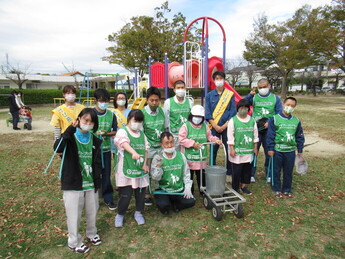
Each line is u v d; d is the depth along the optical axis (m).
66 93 3.59
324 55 22.73
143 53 23.75
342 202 4.08
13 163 6.27
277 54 26.64
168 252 2.88
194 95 33.59
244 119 4.06
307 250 2.89
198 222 3.52
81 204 2.78
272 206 3.96
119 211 3.36
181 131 3.93
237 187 4.22
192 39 23.98
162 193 3.59
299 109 18.33
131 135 3.32
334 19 21.31
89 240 3.11
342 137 8.89
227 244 3.01
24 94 24.91
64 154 2.66
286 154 4.18
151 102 3.71
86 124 2.65
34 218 3.64
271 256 2.79
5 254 2.87
